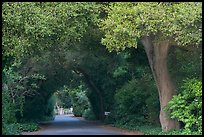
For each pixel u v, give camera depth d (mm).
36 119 38031
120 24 15164
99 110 40250
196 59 19703
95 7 16594
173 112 17016
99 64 31672
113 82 33438
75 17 16562
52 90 38094
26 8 15750
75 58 29578
